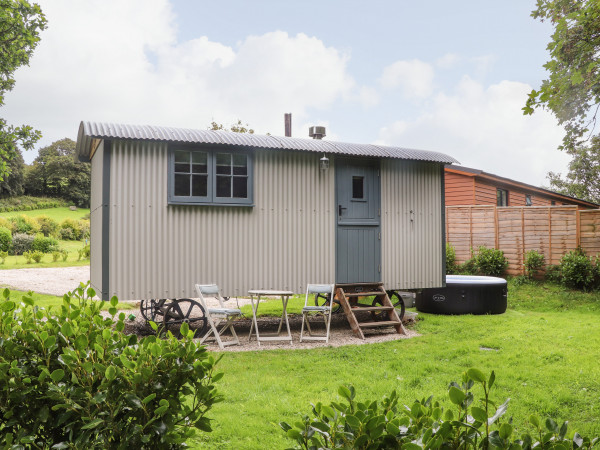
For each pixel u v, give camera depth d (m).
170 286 8.27
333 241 9.55
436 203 10.65
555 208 14.52
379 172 10.02
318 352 7.66
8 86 13.14
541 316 10.77
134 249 8.03
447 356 7.26
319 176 9.48
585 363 6.54
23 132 12.22
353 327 9.04
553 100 4.38
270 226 9.04
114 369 2.08
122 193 7.99
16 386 2.17
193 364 2.21
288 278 9.13
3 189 60.69
